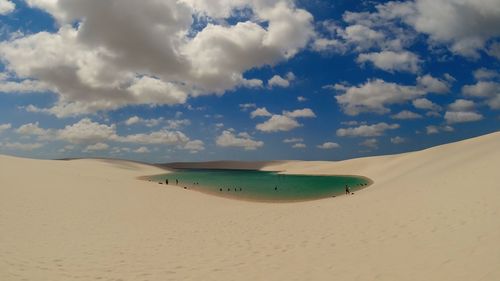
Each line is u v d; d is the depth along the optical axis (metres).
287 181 47.97
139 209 16.78
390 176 35.56
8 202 14.63
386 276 6.43
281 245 9.70
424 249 7.54
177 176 62.16
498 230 7.44
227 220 14.46
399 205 13.02
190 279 7.23
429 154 38.78
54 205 15.26
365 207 14.30
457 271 5.96
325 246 9.16
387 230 9.80
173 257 8.90
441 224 9.12
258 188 37.47
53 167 38.78
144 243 10.35
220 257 8.84
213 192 32.53
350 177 49.72
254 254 8.98
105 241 10.42
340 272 7.03
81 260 8.48
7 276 7.12
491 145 24.34
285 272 7.39
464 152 27.33
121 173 55.84
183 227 12.91
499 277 5.28
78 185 23.20
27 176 23.91
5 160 37.16
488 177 13.14
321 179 49.69
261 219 14.35
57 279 7.13
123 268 7.96
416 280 6.00
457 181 14.47
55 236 10.59
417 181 19.11
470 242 7.22
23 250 8.98
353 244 8.99
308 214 14.66
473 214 9.20
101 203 17.27
